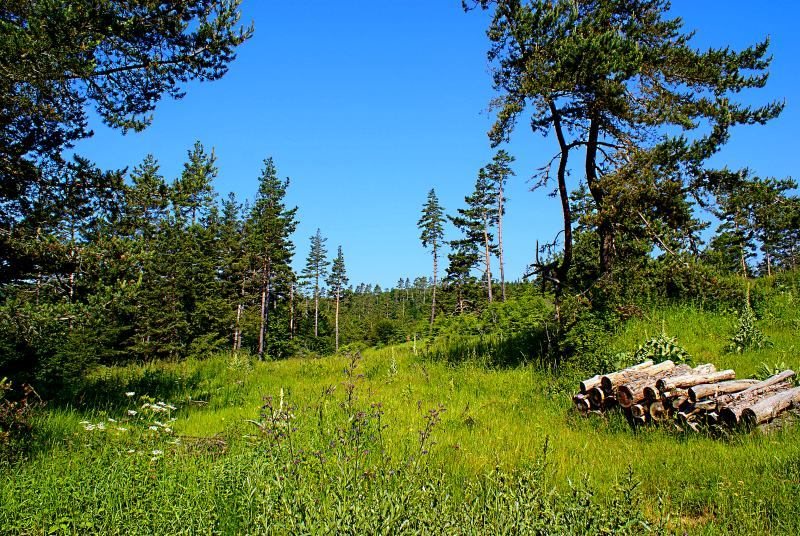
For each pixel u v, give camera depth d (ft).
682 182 44.19
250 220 176.45
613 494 14.64
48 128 32.60
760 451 21.67
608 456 23.34
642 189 42.91
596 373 36.47
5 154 31.32
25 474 17.54
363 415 20.17
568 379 37.11
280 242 165.58
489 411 33.32
